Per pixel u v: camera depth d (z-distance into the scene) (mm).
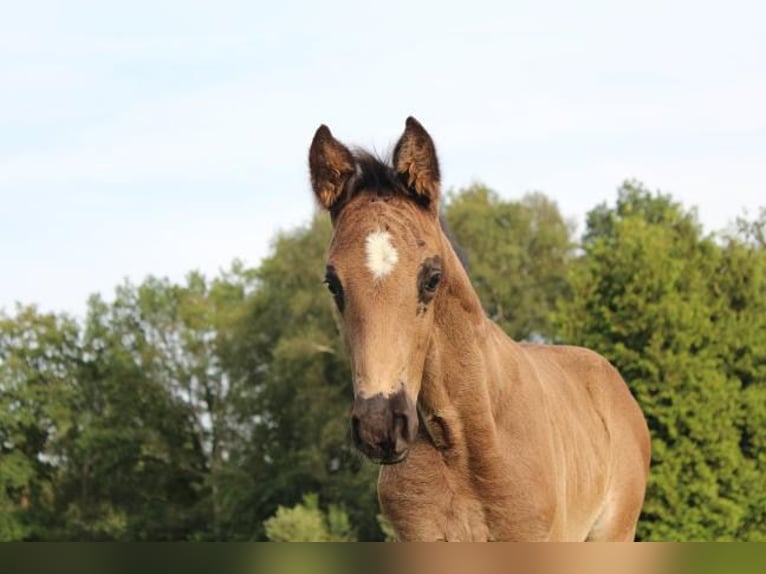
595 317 25609
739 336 25797
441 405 5883
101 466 47219
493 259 40875
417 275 5348
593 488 7191
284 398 44375
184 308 48031
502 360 6188
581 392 7652
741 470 24500
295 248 41188
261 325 43719
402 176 5652
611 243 27422
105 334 48938
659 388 24312
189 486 47781
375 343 5176
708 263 27141
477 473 6004
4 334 48781
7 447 48375
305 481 41656
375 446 5105
